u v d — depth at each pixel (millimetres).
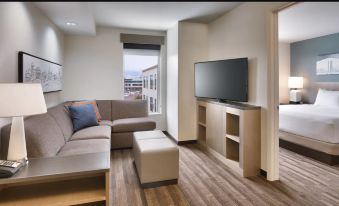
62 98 4332
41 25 2967
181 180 2617
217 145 3359
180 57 4066
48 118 2477
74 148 2420
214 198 2207
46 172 1610
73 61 4457
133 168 2982
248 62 2910
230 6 1198
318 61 4984
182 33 4031
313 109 3996
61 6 1147
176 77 4172
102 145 2557
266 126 2604
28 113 1607
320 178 2654
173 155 2477
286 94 5680
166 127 4988
